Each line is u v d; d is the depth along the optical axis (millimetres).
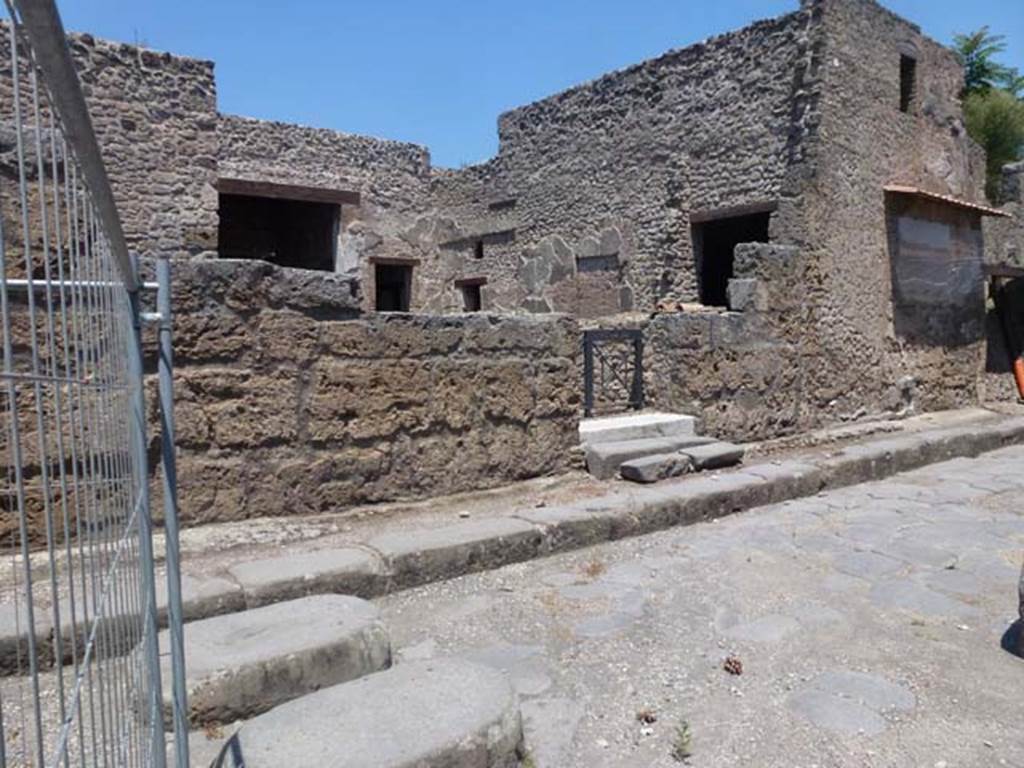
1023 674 3424
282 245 17438
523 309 14273
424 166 16141
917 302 10844
